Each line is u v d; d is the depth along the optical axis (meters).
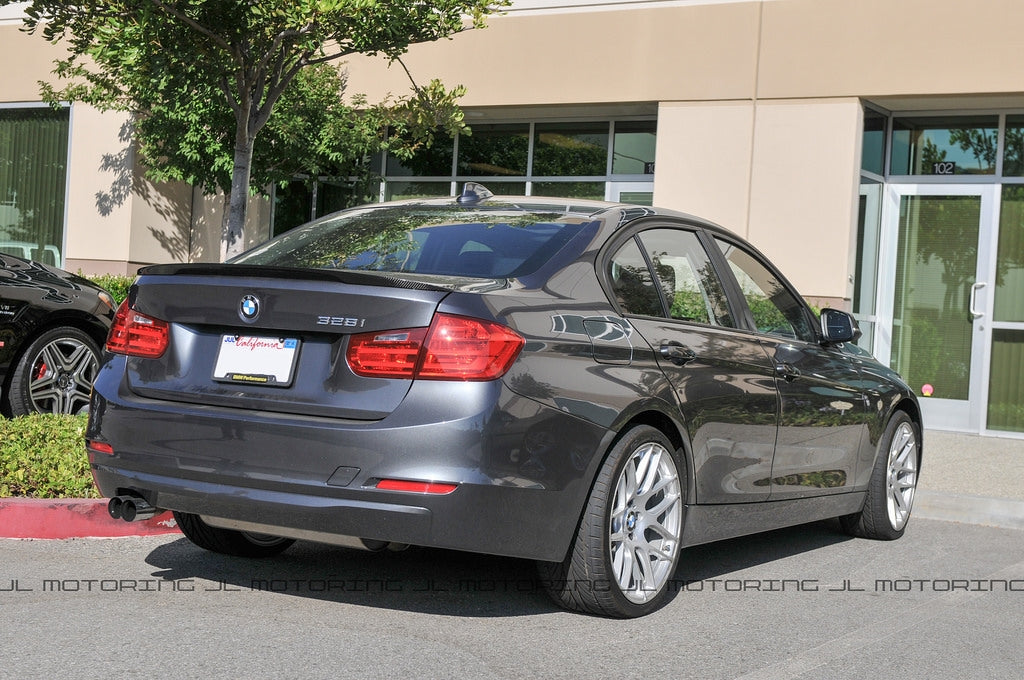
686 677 3.63
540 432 3.90
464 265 4.36
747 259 5.45
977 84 10.38
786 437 5.24
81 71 11.54
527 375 3.89
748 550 5.91
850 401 5.83
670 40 11.45
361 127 11.91
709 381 4.68
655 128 12.38
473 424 3.76
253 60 7.56
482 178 13.23
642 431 4.30
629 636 4.09
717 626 4.30
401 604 4.38
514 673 3.58
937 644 4.18
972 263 11.41
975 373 11.40
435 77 12.36
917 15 10.56
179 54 7.30
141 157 13.32
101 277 12.62
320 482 3.82
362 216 5.10
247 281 4.07
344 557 5.19
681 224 5.06
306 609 4.25
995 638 4.30
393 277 3.90
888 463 6.31
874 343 11.77
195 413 4.04
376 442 3.77
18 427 6.31
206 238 13.97
